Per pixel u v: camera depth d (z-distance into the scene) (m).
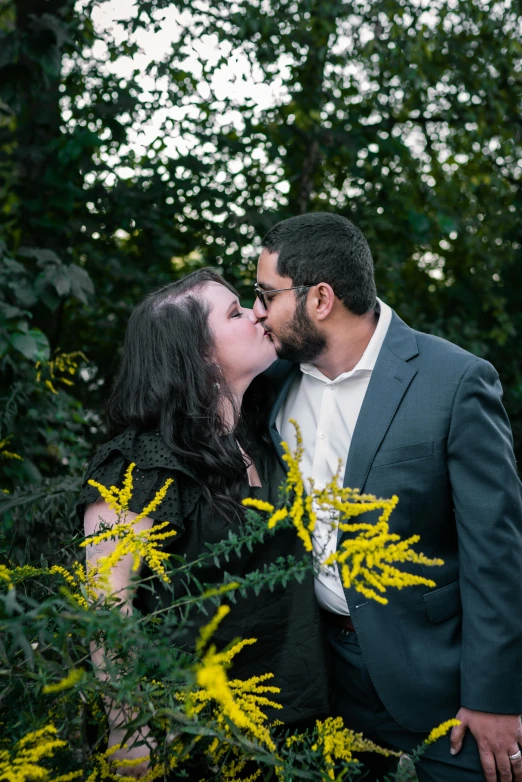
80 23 3.05
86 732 1.08
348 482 1.54
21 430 2.55
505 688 1.42
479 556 1.45
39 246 3.20
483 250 4.70
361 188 4.25
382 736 1.60
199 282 1.66
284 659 1.46
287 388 1.73
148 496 1.38
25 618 0.82
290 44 3.53
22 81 3.00
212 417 1.49
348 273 1.62
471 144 4.38
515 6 4.15
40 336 2.54
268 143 3.68
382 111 4.02
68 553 1.40
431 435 1.51
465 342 4.58
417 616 1.51
